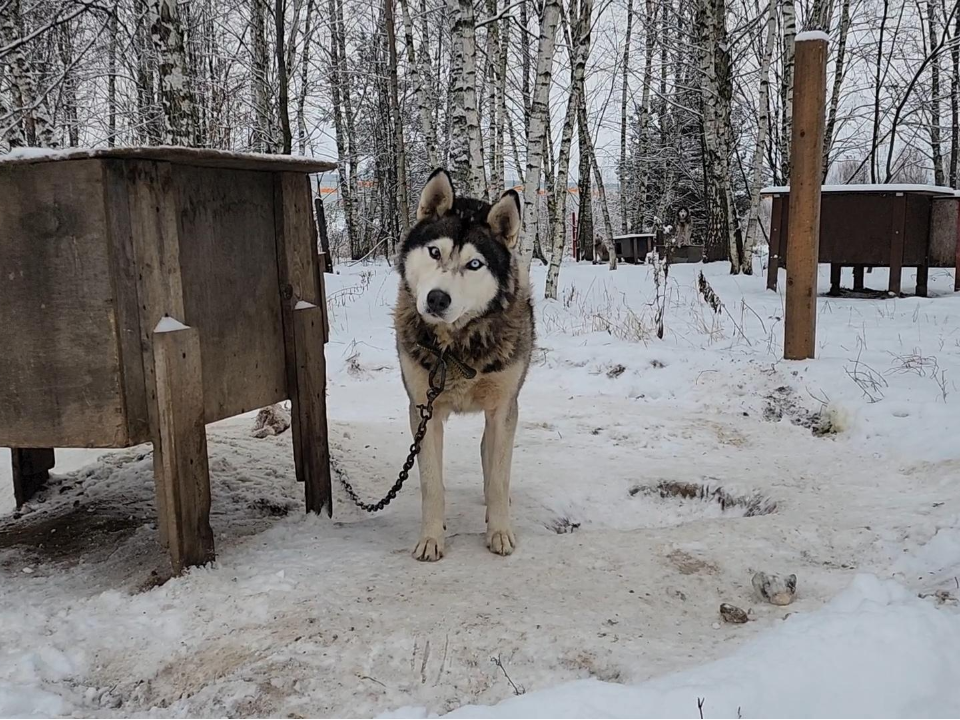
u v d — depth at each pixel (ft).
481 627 9.02
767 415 20.42
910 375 20.21
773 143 82.17
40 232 10.06
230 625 9.30
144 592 10.50
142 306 10.31
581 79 42.29
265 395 12.95
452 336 11.75
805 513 13.32
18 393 10.57
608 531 12.71
